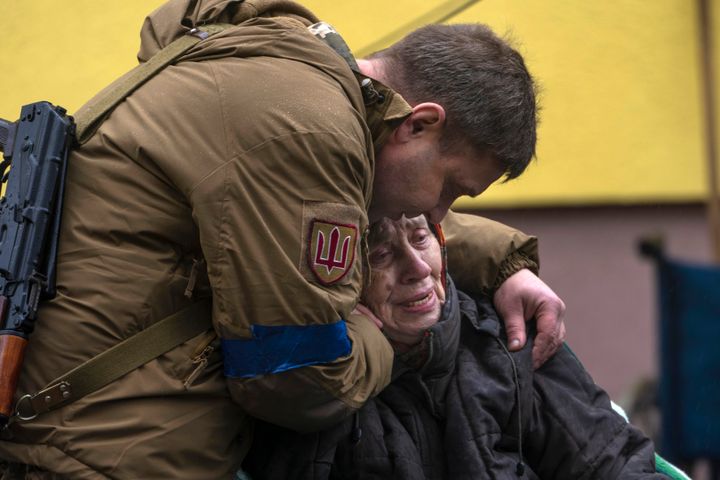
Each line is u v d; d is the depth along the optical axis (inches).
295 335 145.2
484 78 159.3
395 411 173.9
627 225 407.5
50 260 146.6
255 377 146.4
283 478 163.9
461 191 163.3
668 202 402.6
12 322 144.2
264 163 143.6
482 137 159.5
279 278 143.3
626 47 378.0
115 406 145.6
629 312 419.2
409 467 167.5
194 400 149.0
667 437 341.7
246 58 150.9
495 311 187.3
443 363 174.1
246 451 157.5
